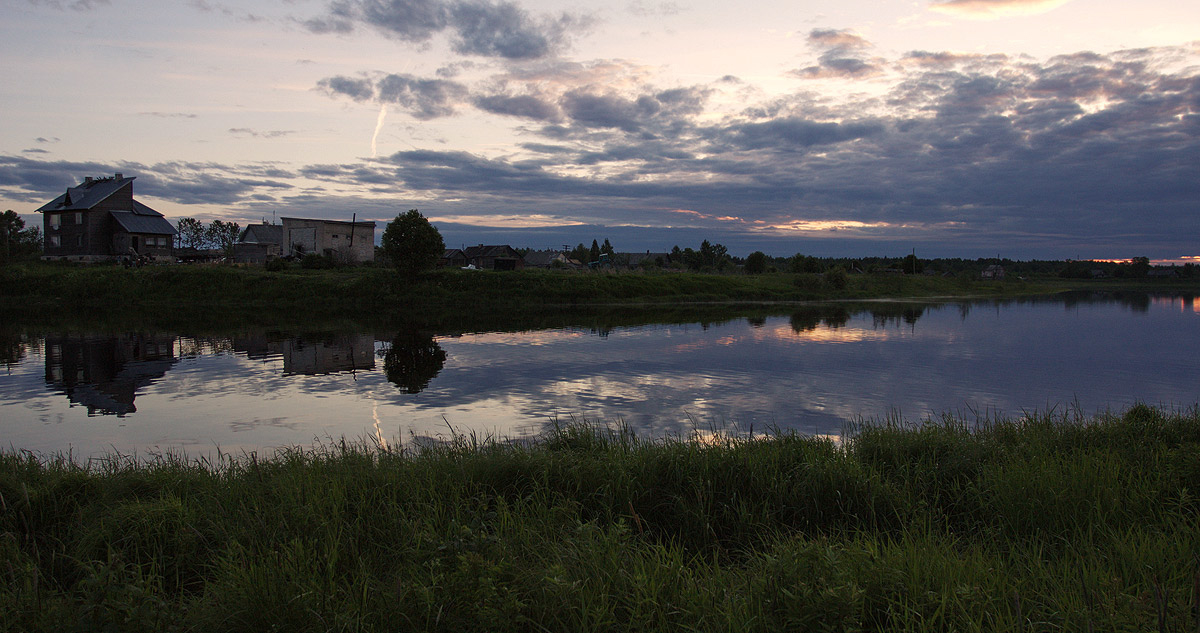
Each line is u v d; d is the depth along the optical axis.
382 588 4.90
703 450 8.84
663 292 59.06
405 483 7.43
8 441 12.32
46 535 6.62
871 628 4.33
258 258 70.88
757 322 38.31
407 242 49.88
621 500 7.46
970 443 9.06
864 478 7.60
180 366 21.42
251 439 12.46
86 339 28.31
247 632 4.54
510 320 38.66
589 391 17.14
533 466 8.11
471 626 4.36
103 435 12.78
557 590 4.50
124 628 4.43
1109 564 5.29
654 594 4.58
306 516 6.46
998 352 25.27
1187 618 3.99
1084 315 45.69
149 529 6.34
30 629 4.51
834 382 18.53
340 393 16.91
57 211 59.59
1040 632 4.21
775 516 7.28
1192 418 10.88
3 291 47.75
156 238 61.78
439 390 17.31
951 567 4.89
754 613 4.44
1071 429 10.06
